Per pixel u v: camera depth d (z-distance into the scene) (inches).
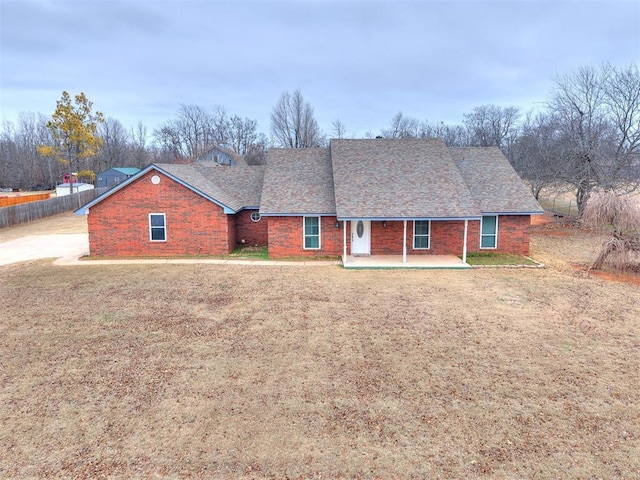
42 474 205.0
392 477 201.0
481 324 399.2
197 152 2832.2
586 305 455.2
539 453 217.0
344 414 253.3
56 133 1638.8
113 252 758.5
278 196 753.6
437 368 311.1
